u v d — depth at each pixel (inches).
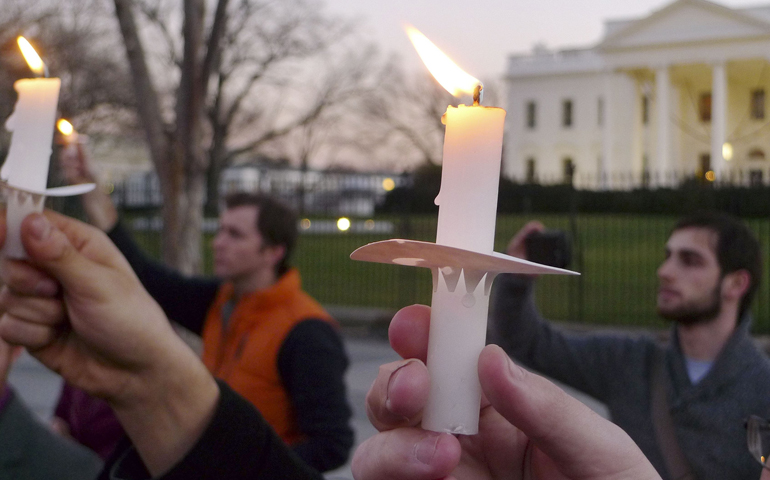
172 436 30.5
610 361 101.2
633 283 523.5
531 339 106.5
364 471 30.5
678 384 94.9
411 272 599.8
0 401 71.4
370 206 1081.4
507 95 2308.1
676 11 1903.3
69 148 123.5
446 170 24.0
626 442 30.7
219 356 112.9
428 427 25.8
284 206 119.7
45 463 73.2
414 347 31.4
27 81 25.3
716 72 1881.2
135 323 27.4
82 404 117.7
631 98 2066.9
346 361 106.3
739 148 2032.5
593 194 1034.1
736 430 89.0
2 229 24.4
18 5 573.6
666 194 970.7
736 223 100.0
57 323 26.9
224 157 1334.9
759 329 367.6
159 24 460.4
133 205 668.1
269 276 115.3
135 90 296.2
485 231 23.8
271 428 33.1
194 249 301.0
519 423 29.2
